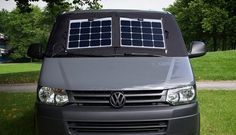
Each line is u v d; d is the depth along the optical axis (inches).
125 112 191.0
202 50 249.3
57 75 208.7
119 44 236.4
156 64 216.8
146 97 195.8
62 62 221.0
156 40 241.1
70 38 242.2
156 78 202.2
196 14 2453.2
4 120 352.8
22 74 925.8
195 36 2620.6
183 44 241.4
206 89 627.5
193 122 199.8
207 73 928.3
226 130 320.2
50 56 232.5
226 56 1214.3
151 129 193.5
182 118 195.9
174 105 197.6
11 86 722.8
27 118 362.0
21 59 3971.5
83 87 196.2
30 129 315.6
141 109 192.7
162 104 196.7
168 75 206.4
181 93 200.2
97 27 248.7
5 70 1884.8
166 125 194.1
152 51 233.3
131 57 224.7
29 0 1018.7
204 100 488.1
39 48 249.3
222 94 551.8
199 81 799.7
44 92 202.4
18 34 3846.0
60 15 262.5
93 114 191.3
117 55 228.2
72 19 255.4
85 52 231.6
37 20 3681.1
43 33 3671.3
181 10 2659.9
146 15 259.1
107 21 252.8
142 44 237.6
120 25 249.4
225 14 2292.1
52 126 195.3
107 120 190.7
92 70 208.7
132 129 192.5
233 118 368.2
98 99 195.0
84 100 195.9
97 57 225.6
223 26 2311.8
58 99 198.2
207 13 2304.4
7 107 428.5
